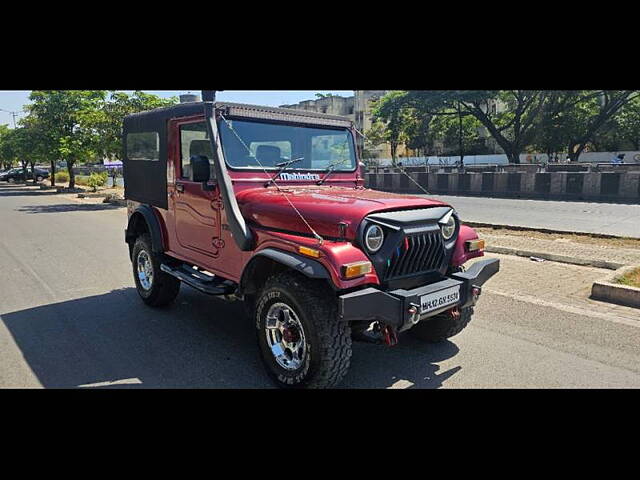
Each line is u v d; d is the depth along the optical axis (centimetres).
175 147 496
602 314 541
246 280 396
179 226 508
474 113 3178
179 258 517
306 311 345
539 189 1836
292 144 476
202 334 498
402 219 362
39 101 2572
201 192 460
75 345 470
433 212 391
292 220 375
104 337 490
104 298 629
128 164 602
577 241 925
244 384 390
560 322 518
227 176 415
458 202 1662
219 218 441
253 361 433
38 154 3008
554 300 592
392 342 350
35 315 560
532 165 2641
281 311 378
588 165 2439
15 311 577
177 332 504
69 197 2542
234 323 532
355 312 321
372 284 345
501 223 1159
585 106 3300
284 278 365
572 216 1257
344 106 6425
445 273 407
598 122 3144
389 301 333
